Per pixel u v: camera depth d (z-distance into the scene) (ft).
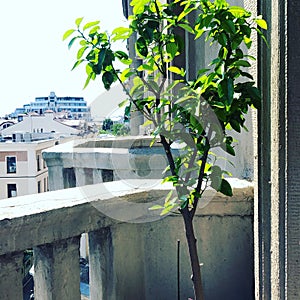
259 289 4.07
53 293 3.74
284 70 3.24
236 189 4.67
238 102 3.45
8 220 3.35
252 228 4.74
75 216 3.87
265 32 3.78
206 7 3.40
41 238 3.61
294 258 3.29
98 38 3.40
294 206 3.25
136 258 4.66
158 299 4.83
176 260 4.78
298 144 3.20
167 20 3.57
